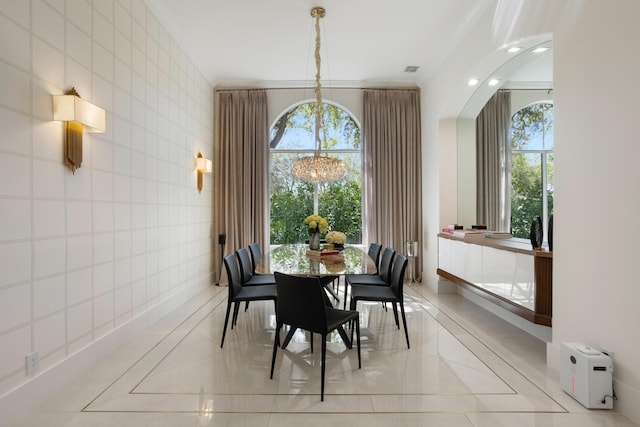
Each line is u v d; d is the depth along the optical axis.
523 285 2.77
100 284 2.63
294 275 2.47
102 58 2.66
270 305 4.25
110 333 2.75
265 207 5.55
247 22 3.85
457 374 2.42
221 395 2.13
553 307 2.48
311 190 5.86
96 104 2.58
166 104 3.82
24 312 1.93
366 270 2.74
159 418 1.90
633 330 1.87
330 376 2.39
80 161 2.35
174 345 2.93
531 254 2.66
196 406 2.01
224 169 5.54
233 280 3.01
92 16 2.54
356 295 3.00
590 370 1.98
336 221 5.85
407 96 5.58
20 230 1.91
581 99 2.20
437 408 2.01
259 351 2.82
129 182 3.05
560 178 2.39
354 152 5.82
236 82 5.54
